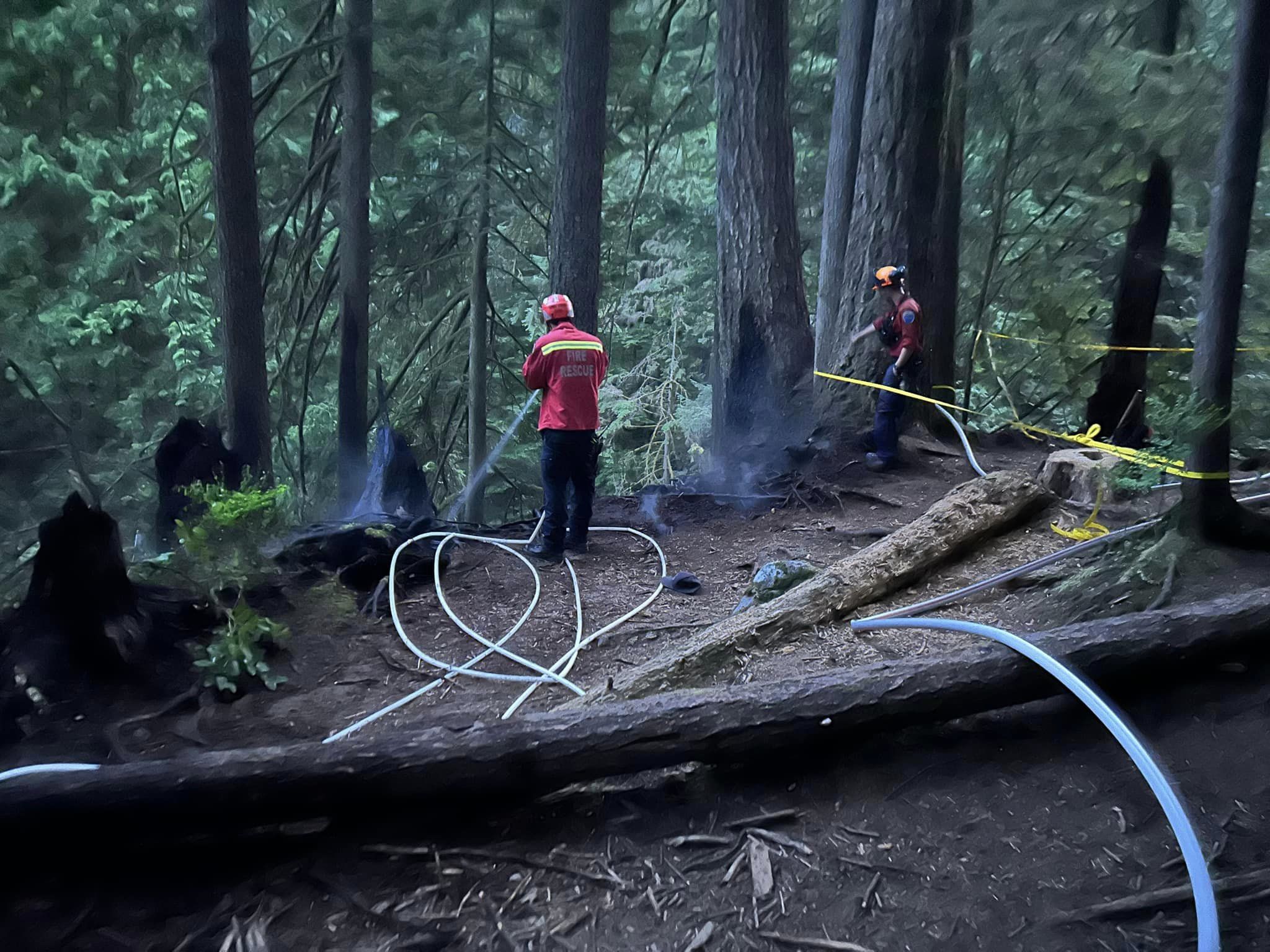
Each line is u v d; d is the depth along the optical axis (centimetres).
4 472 1185
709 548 629
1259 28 381
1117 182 983
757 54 894
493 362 1502
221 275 749
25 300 1191
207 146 1124
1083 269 1264
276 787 254
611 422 1488
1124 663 311
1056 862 250
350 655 429
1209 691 317
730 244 941
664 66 1574
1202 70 816
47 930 233
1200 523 427
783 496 738
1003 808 274
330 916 240
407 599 509
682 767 302
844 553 589
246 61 729
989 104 1134
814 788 290
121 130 1223
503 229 1457
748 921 237
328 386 1502
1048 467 618
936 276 863
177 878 252
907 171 827
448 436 1459
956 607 446
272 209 1305
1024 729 313
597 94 938
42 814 239
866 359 848
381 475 684
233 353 751
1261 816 258
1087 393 1291
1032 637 322
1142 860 246
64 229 1239
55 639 368
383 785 262
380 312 1363
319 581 495
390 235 1302
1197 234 1144
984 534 524
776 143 908
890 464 773
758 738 287
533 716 286
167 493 614
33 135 1162
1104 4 925
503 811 283
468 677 409
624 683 372
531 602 512
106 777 246
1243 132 391
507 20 1243
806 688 301
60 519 369
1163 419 435
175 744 333
